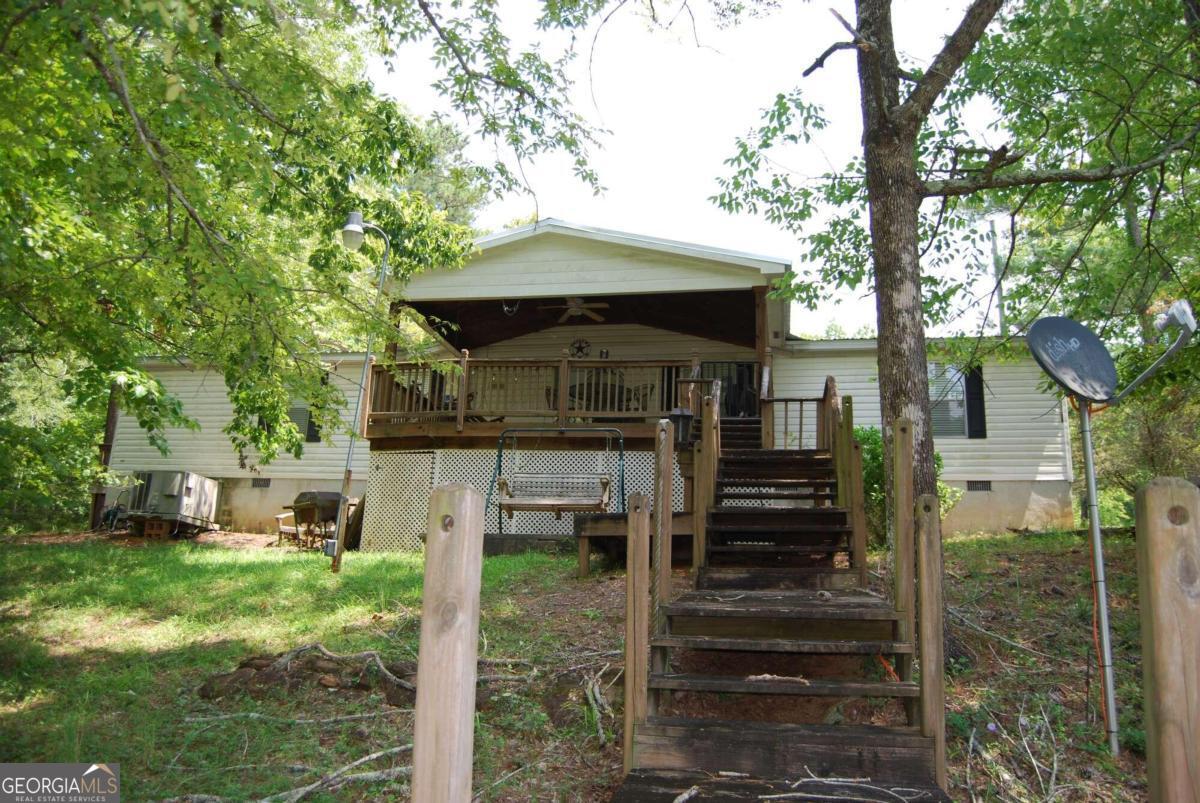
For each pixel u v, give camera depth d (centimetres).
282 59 602
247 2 435
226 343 716
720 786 370
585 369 1384
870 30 682
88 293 670
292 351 664
